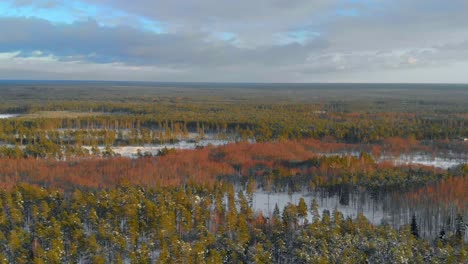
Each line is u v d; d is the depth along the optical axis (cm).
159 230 7244
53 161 12925
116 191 8944
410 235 7294
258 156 13950
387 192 9712
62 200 8638
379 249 6831
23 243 6881
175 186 9788
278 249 7094
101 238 7056
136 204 8106
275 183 11044
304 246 6950
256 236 7425
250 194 9850
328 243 7006
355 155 14888
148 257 6581
